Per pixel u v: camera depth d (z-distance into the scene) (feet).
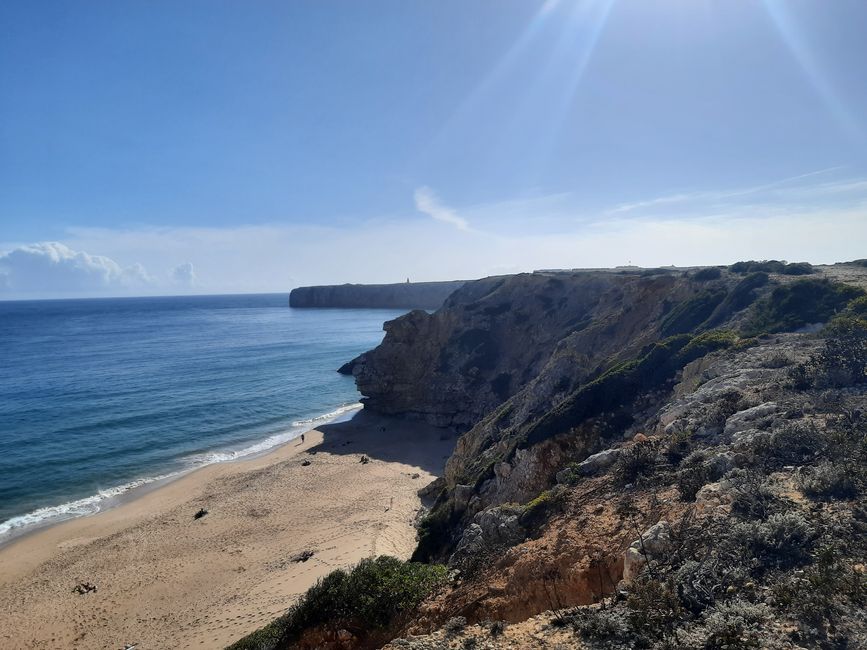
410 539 92.63
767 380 52.06
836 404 40.45
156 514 109.09
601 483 43.42
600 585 29.60
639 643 21.09
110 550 92.99
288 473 134.82
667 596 22.82
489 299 220.23
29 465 136.98
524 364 186.91
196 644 63.98
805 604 19.85
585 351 125.59
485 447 104.12
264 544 94.22
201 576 83.30
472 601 33.55
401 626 37.60
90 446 153.58
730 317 94.58
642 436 49.21
